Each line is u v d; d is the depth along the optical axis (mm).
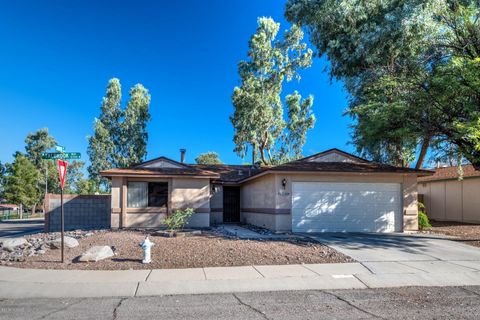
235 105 35000
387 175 17422
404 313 6289
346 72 20703
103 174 18094
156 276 8695
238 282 8281
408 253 11812
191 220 18750
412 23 15664
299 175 17016
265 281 8375
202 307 6578
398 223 17391
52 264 9930
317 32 21078
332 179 17203
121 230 17141
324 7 19047
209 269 9383
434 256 11398
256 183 20500
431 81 14469
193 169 19609
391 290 7883
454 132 14055
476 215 23141
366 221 17219
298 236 15242
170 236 14758
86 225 20438
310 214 16906
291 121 39875
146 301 6961
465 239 14969
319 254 11305
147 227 18359
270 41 36219
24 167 52062
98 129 39906
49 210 20312
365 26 18281
